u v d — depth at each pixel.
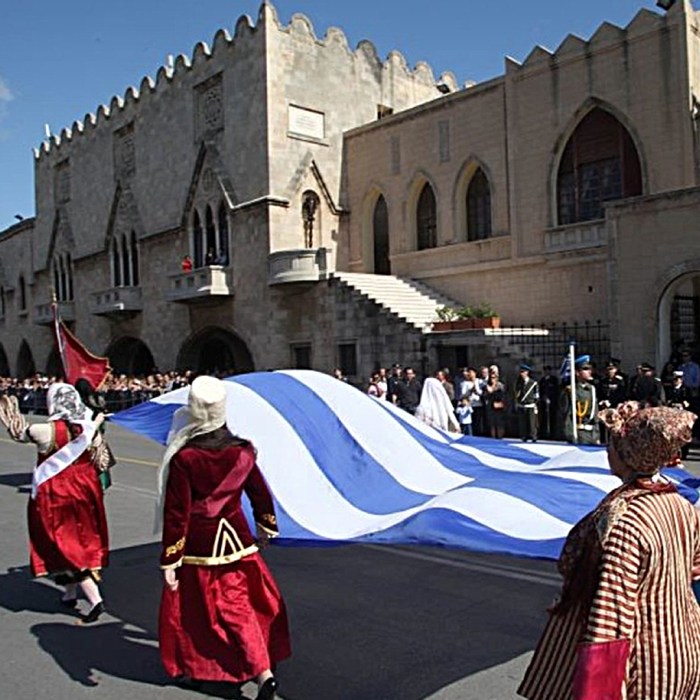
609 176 22.02
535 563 8.01
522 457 6.78
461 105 25.64
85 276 39.19
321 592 7.10
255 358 28.39
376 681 5.14
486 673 5.23
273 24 27.81
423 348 21.88
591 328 21.95
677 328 19.50
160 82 33.00
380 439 6.41
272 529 4.86
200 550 4.64
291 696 4.95
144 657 5.67
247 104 28.44
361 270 29.34
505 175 24.39
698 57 20.77
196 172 30.80
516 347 19.91
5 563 8.32
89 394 9.87
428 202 27.38
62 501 6.26
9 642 6.00
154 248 33.72
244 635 4.58
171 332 32.88
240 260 28.89
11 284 47.34
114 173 36.44
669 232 17.23
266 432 6.12
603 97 21.83
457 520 4.52
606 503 2.91
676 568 2.79
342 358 24.95
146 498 11.80
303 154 28.55
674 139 20.44
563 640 3.09
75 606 6.85
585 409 13.38
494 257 24.69
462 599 6.83
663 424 2.85
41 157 43.12
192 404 4.64
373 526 5.12
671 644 2.73
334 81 29.62
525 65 23.61
